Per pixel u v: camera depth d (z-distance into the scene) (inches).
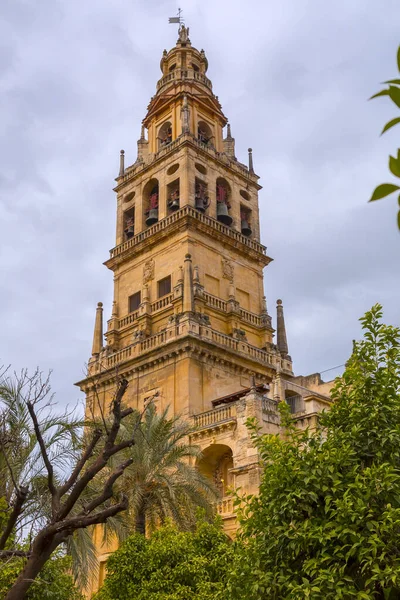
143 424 1520.7
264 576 741.9
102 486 1312.7
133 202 2554.1
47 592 1015.6
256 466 1583.4
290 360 2297.0
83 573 1167.0
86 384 2215.8
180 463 1498.5
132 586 1197.7
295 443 859.4
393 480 720.3
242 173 2583.7
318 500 766.5
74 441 1076.5
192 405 1910.7
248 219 2568.9
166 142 2613.2
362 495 722.2
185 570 1167.6
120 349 2273.6
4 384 1026.1
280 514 765.9
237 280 2347.4
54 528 523.8
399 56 195.2
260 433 1627.7
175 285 2206.0
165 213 2386.8
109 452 565.9
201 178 2412.6
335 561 717.3
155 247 2343.8
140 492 1403.8
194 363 1977.1
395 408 810.2
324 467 762.2
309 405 1633.9
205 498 1481.3
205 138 2642.7
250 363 2121.1
